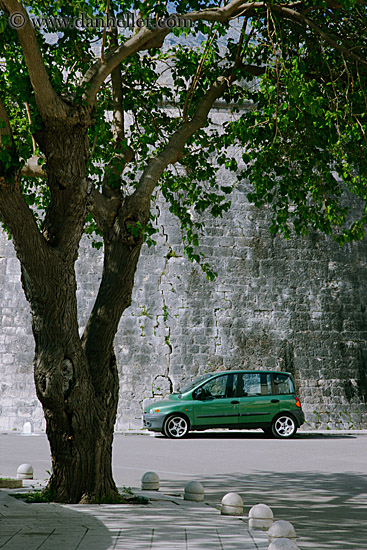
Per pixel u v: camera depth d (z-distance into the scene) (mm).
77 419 7574
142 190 8102
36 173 8609
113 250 7980
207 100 9344
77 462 7660
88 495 7664
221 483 10133
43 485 9234
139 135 11711
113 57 7965
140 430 20141
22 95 7727
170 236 21703
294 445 15805
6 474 10656
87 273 21109
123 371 20891
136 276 21406
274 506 8281
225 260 21812
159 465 12070
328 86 10438
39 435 18625
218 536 5938
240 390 17906
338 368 21906
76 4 8047
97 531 6074
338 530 6789
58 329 7465
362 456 13758
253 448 15055
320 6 9180
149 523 6520
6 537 5789
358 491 9469
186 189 11805
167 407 17531
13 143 7285
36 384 7570
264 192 10844
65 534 5926
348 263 22656
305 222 11062
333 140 10281
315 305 22141
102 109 11055
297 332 21859
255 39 10461
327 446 15664
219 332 21469
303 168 10945
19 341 20609
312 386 21609
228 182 22031
